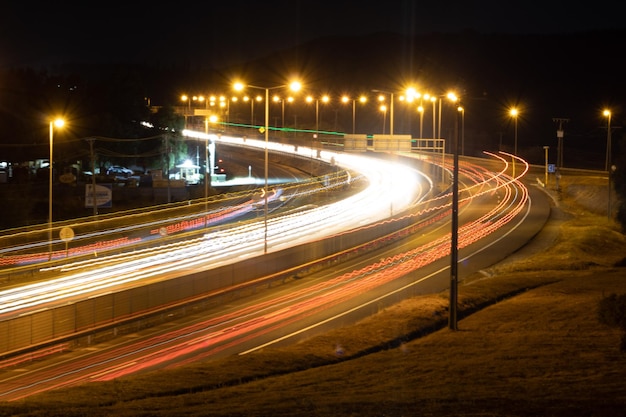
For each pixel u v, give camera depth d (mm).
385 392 24750
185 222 89500
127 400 25297
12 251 71375
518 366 28766
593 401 21953
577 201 99562
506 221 84125
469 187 112375
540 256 64688
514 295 48625
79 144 114312
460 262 62969
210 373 29625
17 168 102688
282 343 37000
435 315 41406
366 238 70062
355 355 33531
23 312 43875
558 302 43875
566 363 29016
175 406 23266
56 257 68062
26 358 34719
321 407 21906
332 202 103812
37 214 87312
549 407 21141
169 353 35344
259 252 67000
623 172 91688
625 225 83000
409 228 79812
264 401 23578
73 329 38094
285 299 48688
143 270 58188
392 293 50125
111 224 85750
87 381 30562
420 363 30328
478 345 33625
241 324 41688
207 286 48188
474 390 24594
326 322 41656
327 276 57094
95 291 50000
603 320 32531
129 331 40562
